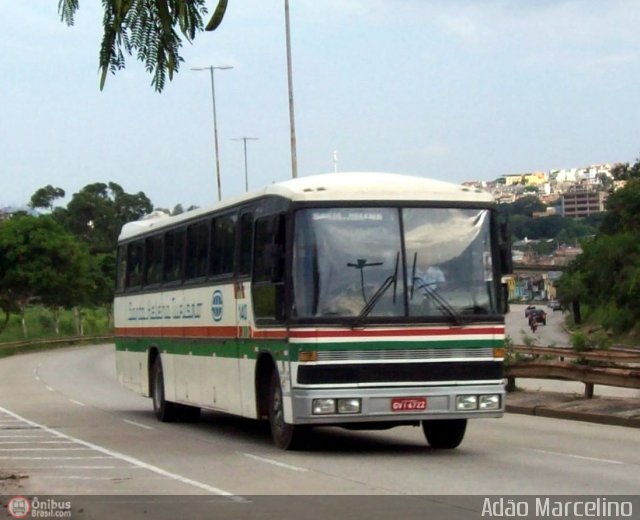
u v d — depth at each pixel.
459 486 12.04
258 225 16.08
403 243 14.85
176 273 20.67
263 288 15.73
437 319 14.73
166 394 21.44
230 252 17.47
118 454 16.09
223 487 12.34
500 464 14.10
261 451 16.03
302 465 14.18
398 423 15.45
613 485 12.00
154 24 8.46
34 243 71.81
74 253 73.75
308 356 14.38
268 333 15.50
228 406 17.61
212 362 18.41
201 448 16.73
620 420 20.09
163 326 21.50
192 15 8.49
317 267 14.57
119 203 99.31
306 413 14.34
